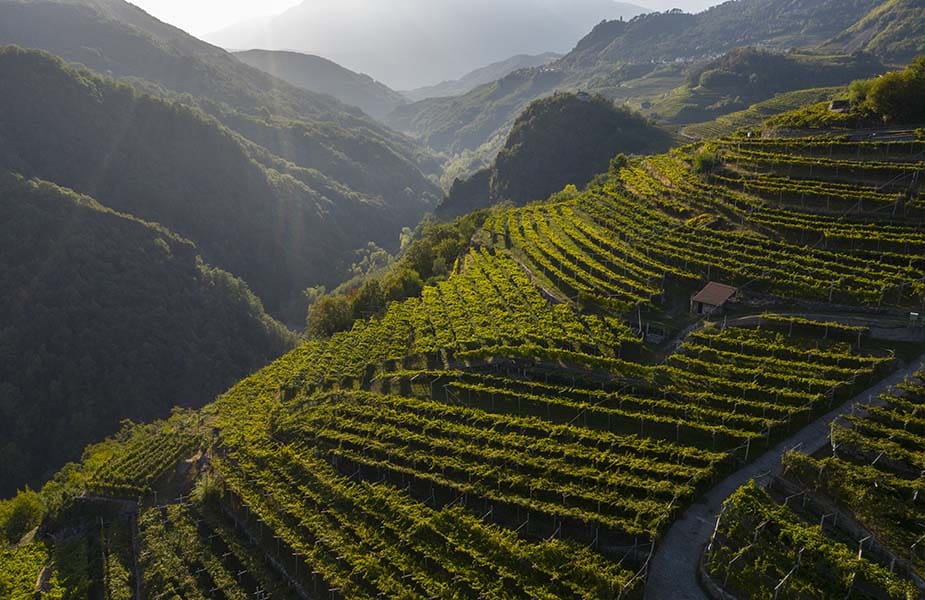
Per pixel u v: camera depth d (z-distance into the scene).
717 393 43.88
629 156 145.62
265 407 66.94
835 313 49.09
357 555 39.19
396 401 55.38
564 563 32.66
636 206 79.00
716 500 34.81
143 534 51.75
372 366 66.94
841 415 37.28
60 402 104.81
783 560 28.20
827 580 27.05
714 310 53.72
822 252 55.28
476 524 37.34
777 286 52.97
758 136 82.25
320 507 45.94
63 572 50.12
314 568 39.75
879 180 60.91
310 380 69.06
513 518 38.66
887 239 53.38
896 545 28.25
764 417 39.94
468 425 48.44
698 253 60.94
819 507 31.72
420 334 67.38
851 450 34.69
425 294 78.06
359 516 42.94
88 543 55.00
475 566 34.88
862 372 41.00
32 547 55.38
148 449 65.88
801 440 37.97
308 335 98.31
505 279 71.88
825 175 65.31
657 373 47.47
